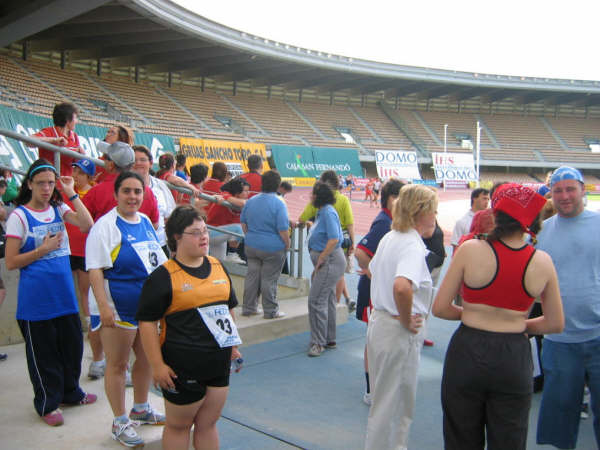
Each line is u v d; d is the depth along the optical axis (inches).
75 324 141.6
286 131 1787.6
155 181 194.1
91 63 1424.7
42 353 132.9
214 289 107.6
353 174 1760.6
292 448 140.3
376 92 2202.3
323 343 215.8
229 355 109.0
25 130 778.2
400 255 122.2
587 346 130.9
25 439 125.3
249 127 1700.3
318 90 1983.3
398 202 125.8
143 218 134.0
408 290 116.5
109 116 1285.7
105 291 123.7
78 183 181.9
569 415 134.3
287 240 228.1
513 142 2218.3
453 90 2112.5
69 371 141.1
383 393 125.3
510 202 100.1
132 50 1298.0
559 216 139.1
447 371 107.2
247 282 234.4
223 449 138.6
